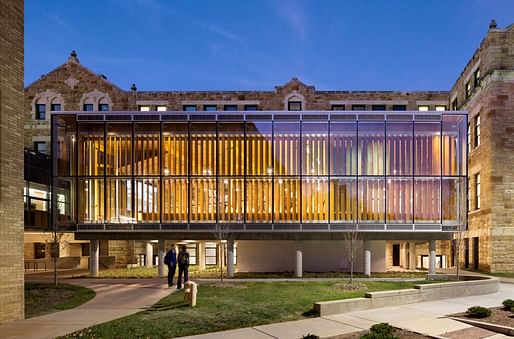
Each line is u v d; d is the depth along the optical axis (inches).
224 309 537.0
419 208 1026.1
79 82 1529.3
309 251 1122.7
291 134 1048.8
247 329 440.5
